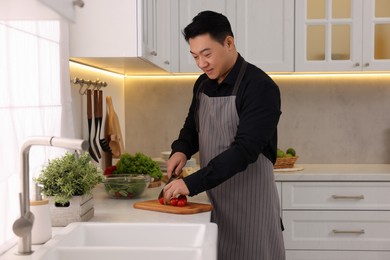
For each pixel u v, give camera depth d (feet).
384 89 12.67
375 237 10.87
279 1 11.49
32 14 3.95
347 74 12.70
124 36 7.60
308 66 11.53
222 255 7.86
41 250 4.85
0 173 5.24
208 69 7.49
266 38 11.53
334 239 10.93
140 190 8.23
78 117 9.21
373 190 10.84
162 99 13.05
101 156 10.14
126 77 13.07
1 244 5.16
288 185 10.94
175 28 11.62
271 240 7.87
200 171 6.92
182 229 5.95
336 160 12.84
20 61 5.86
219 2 11.57
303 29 11.48
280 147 12.89
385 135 12.73
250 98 7.33
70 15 4.04
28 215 4.83
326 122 12.81
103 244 5.93
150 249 4.93
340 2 11.55
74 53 7.64
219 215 7.88
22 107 5.91
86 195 6.33
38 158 6.56
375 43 11.55
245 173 7.74
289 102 12.82
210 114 7.92
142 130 13.12
